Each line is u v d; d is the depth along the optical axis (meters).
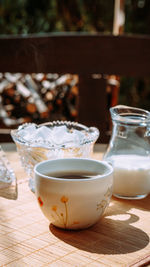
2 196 0.64
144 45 1.31
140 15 3.08
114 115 0.65
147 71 1.32
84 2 3.08
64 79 2.15
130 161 0.64
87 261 0.48
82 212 0.52
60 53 1.32
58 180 0.51
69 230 0.54
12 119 2.08
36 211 0.59
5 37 1.33
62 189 0.51
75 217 0.52
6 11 3.08
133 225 0.56
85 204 0.52
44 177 0.52
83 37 1.30
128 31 3.09
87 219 0.53
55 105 2.15
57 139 0.66
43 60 1.33
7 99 2.16
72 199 0.51
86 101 1.30
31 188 0.66
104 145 0.90
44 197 0.52
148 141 0.67
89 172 0.57
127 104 3.10
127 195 0.64
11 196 0.64
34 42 1.33
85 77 1.31
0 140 1.23
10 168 0.71
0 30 3.12
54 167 0.57
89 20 3.14
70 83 2.13
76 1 3.07
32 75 2.23
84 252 0.49
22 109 2.13
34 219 0.57
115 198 0.64
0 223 0.55
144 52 1.31
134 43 1.31
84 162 0.58
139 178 0.63
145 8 3.04
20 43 1.33
